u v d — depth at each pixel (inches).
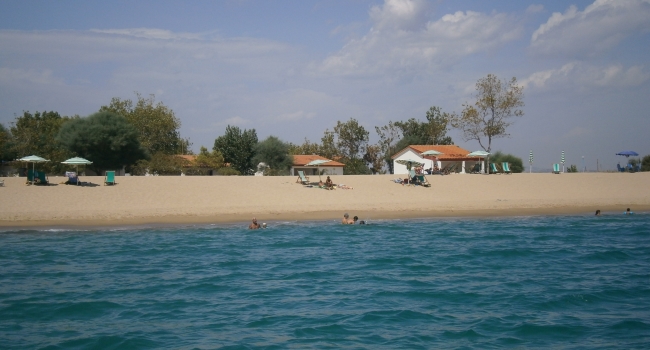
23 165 2664.9
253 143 3321.9
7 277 861.8
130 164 2871.6
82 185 1777.8
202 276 867.4
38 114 4448.8
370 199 1791.3
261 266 944.3
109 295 753.0
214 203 1672.0
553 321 641.6
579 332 605.0
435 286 801.6
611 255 1049.5
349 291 772.0
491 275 877.8
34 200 1585.9
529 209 1711.4
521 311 680.4
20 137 2992.1
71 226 1379.2
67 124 2810.0
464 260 1001.5
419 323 631.8
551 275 878.4
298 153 4124.0
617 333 602.5
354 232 1327.5
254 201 1707.7
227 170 2888.8
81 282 829.2
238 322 634.8
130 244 1160.2
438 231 1348.4
